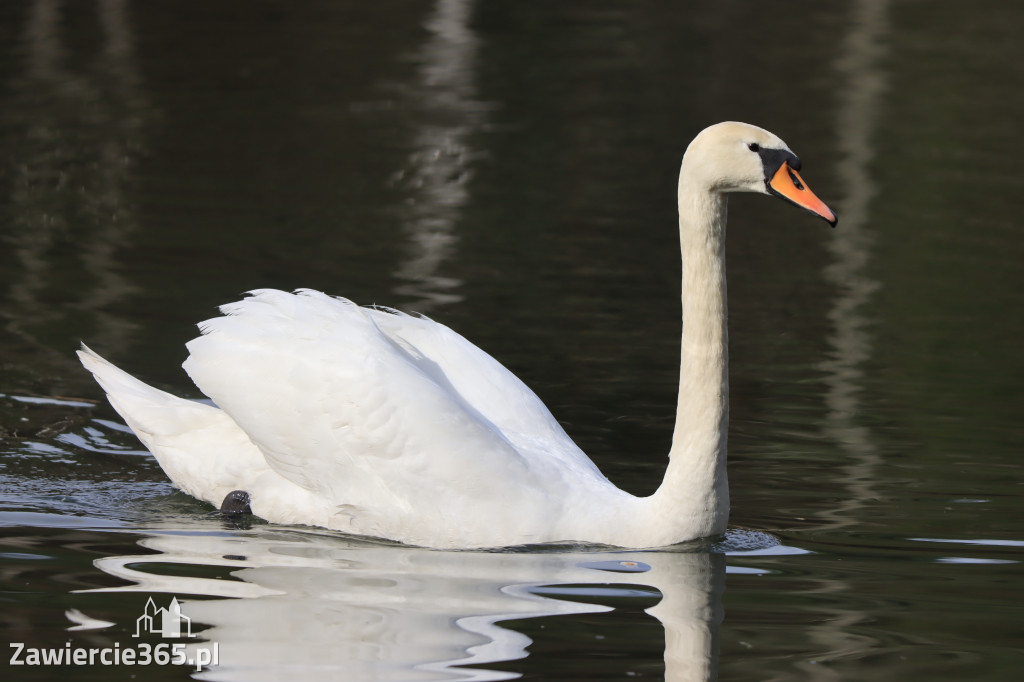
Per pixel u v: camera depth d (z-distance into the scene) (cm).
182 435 1130
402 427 1039
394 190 2283
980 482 1198
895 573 988
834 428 1349
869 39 3753
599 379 1475
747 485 1195
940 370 1537
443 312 1675
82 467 1220
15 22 3650
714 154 1013
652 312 1719
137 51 3353
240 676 796
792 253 2058
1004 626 893
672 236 2084
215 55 3344
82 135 2561
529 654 830
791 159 1008
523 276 1848
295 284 1758
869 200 2308
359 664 812
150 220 2062
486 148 2573
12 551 1002
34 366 1452
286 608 896
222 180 2308
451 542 1036
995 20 4069
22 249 1892
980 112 2934
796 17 4084
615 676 803
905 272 1947
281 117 2762
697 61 3438
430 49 3503
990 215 2223
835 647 856
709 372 1036
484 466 1034
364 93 3002
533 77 3206
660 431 1332
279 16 3894
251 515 1103
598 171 2438
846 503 1148
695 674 806
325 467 1064
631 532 1041
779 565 1006
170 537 1047
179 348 1518
